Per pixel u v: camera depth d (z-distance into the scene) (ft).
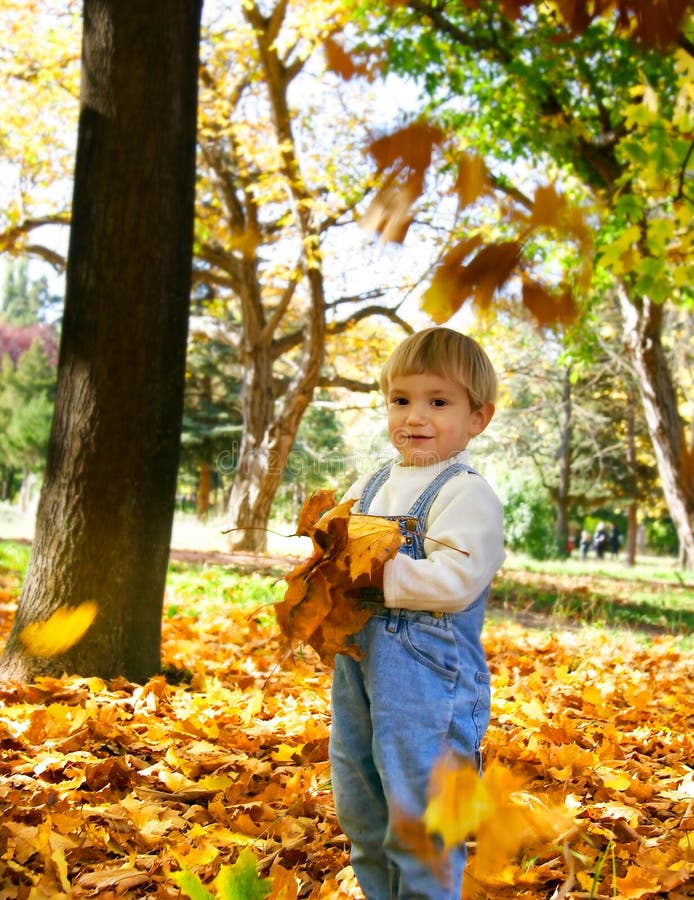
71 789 10.40
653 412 49.88
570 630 29.89
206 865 8.46
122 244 15.61
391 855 6.68
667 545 169.78
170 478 16.28
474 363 7.68
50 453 15.81
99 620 15.33
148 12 15.69
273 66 51.96
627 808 10.39
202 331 63.57
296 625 6.50
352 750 7.32
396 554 6.81
